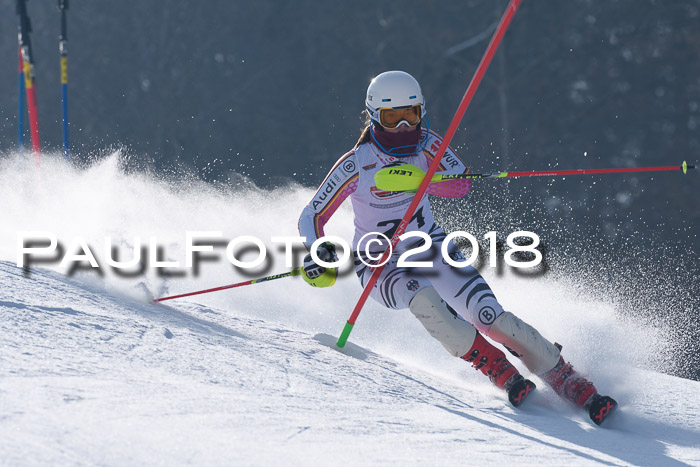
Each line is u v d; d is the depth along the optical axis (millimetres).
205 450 4914
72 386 5730
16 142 66250
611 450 6910
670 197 57500
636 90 61156
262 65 66625
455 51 63719
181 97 66875
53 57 68250
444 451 5785
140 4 68312
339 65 65562
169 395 5934
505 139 61688
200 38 67438
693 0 60812
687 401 10625
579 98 62219
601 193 57812
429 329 9383
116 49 68438
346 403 6793
